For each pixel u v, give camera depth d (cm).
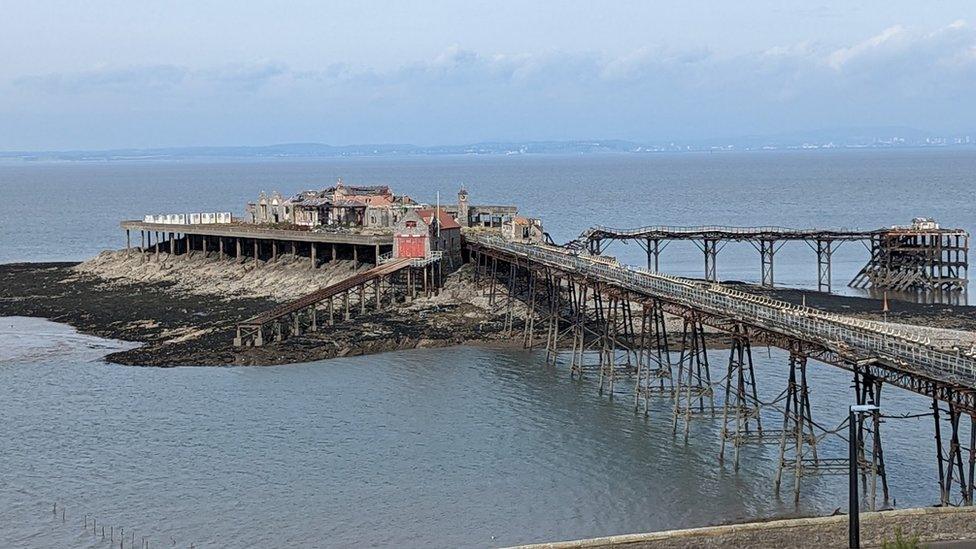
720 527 5100
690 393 7881
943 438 7738
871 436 7744
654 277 9081
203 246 16950
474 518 6481
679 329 11606
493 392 9462
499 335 11788
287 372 10331
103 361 10881
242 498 6856
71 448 7925
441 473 7294
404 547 6066
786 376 9669
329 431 8312
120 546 6122
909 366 5869
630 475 7181
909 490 6706
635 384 9662
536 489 6962
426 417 8675
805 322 6956
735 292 8638
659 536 5038
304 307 11838
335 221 17538
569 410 8819
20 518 6544
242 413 8850
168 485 7106
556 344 10831
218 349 11119
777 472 6962
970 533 5119
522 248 12219
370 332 11788
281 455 7719
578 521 6406
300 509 6656
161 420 8656
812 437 6725
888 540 5016
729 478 7069
